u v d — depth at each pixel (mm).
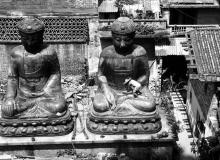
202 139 15562
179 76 23281
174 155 14492
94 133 13547
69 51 22750
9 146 13266
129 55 13703
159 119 13711
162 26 21531
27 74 13625
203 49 18016
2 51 22391
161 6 24125
